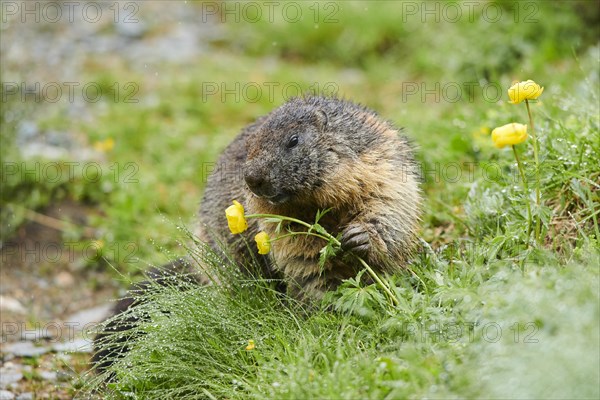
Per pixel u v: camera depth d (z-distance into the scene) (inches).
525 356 242.1
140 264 520.7
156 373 323.9
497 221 364.5
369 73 792.9
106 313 459.5
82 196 612.7
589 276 267.7
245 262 391.9
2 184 598.5
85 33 904.9
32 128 697.6
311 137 354.0
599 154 369.4
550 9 725.9
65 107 741.9
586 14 717.3
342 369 273.0
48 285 531.8
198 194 597.9
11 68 784.9
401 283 327.6
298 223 357.1
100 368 371.2
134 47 884.6
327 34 871.1
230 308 340.5
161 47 884.0
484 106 542.6
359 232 339.3
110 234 552.1
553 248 336.5
